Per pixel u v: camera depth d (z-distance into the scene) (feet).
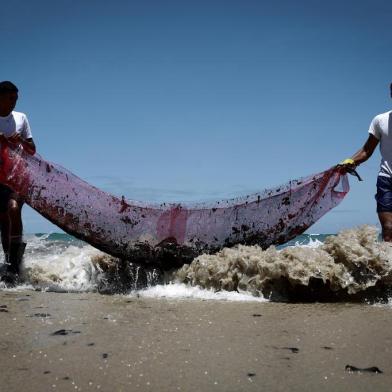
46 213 17.65
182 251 17.74
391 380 7.34
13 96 18.22
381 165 18.02
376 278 14.89
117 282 17.78
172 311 12.62
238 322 11.28
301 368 7.87
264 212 18.39
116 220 17.67
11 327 10.50
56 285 17.57
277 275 14.89
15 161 17.72
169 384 7.14
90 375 7.48
